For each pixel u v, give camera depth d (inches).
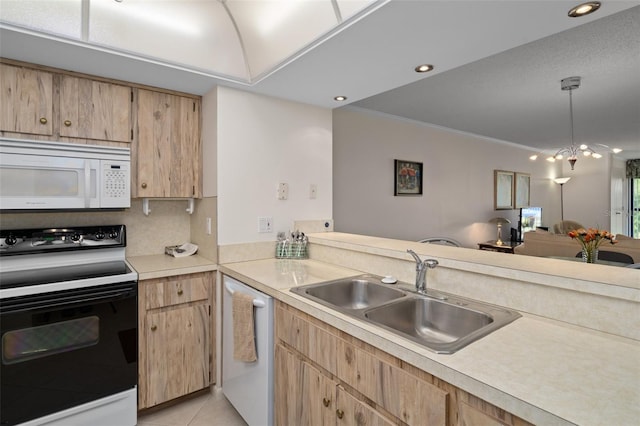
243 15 75.7
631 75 117.0
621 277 45.2
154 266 82.0
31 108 71.2
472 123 183.3
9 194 66.2
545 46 95.1
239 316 70.3
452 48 64.6
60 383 64.4
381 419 42.3
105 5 63.6
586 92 135.2
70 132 75.6
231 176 88.0
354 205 144.0
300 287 64.9
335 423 49.9
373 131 152.9
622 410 27.5
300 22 63.6
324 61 71.0
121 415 71.5
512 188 248.7
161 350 78.0
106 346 69.5
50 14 59.4
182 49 73.2
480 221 218.4
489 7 50.9
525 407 28.7
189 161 93.2
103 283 69.2
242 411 74.2
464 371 33.8
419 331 58.6
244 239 90.7
